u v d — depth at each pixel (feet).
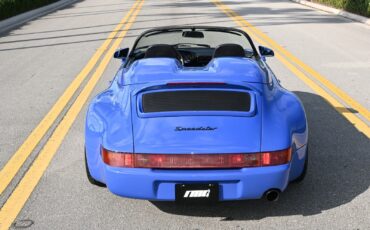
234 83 12.67
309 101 24.48
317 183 15.11
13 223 13.00
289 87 27.40
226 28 17.92
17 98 26.30
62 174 16.20
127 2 100.37
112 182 11.87
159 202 14.10
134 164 11.59
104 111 13.24
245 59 14.98
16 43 47.42
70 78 30.83
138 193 11.75
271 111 12.42
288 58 35.88
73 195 14.64
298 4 88.74
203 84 12.67
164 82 12.80
